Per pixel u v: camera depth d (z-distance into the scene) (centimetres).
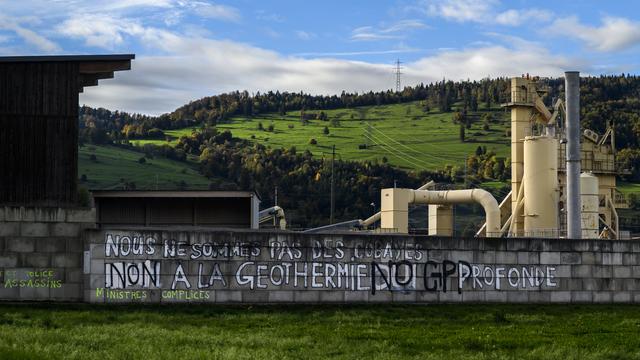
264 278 3139
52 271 3077
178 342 2242
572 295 3481
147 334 2358
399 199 7094
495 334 2602
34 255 3075
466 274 3347
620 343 2469
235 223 4875
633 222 14562
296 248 3172
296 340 2344
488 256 3381
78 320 2652
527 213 6544
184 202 4866
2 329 2388
